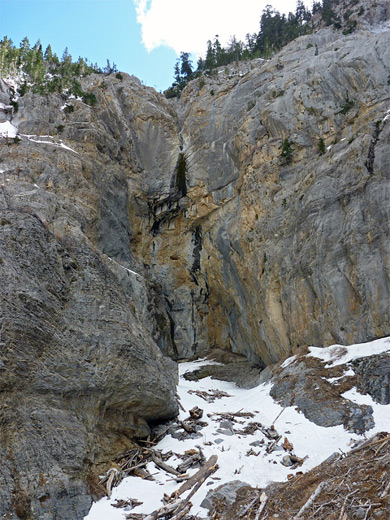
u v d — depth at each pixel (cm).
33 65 4091
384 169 2303
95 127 3219
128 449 1633
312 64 3200
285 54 3778
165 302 3653
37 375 1403
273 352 2703
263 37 5950
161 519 1199
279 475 1402
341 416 1675
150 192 3659
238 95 3672
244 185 3166
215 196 3462
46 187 2500
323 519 1043
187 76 5850
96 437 1545
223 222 3375
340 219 2388
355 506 1046
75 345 1580
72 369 1522
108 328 1745
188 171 3666
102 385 1595
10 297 1444
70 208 2480
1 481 1180
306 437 1639
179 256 3697
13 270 1514
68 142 2997
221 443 1656
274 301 2653
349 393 1794
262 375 2508
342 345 2177
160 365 1964
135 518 1211
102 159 3170
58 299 1633
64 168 2695
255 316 2950
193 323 3616
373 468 1209
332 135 2797
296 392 1950
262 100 3325
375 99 2658
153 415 1859
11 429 1277
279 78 3391
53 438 1345
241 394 2448
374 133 2472
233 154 3397
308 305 2405
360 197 2339
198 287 3684
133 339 1823
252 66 4369
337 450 1488
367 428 1573
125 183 3403
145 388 1761
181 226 3706
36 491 1217
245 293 3112
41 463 1275
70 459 1342
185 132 3922
